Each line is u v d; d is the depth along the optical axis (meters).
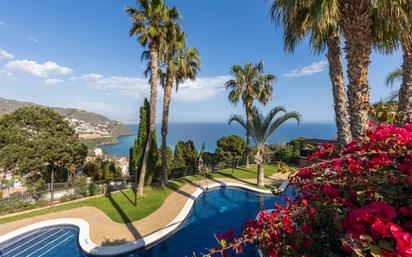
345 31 4.43
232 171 18.48
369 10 4.19
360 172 2.22
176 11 12.06
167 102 14.31
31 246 7.48
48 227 8.64
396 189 1.71
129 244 7.14
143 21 11.34
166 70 14.10
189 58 14.61
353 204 1.98
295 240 1.96
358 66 4.34
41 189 18.23
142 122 13.99
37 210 10.07
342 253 1.79
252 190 13.62
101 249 6.86
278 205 2.57
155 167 14.30
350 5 4.26
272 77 18.67
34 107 20.83
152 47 11.66
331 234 1.90
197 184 14.69
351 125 4.54
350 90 4.50
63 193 12.65
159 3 11.21
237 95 18.89
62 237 8.06
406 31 4.42
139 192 11.98
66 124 21.89
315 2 4.17
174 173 16.84
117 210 10.02
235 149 25.75
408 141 2.06
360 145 2.68
